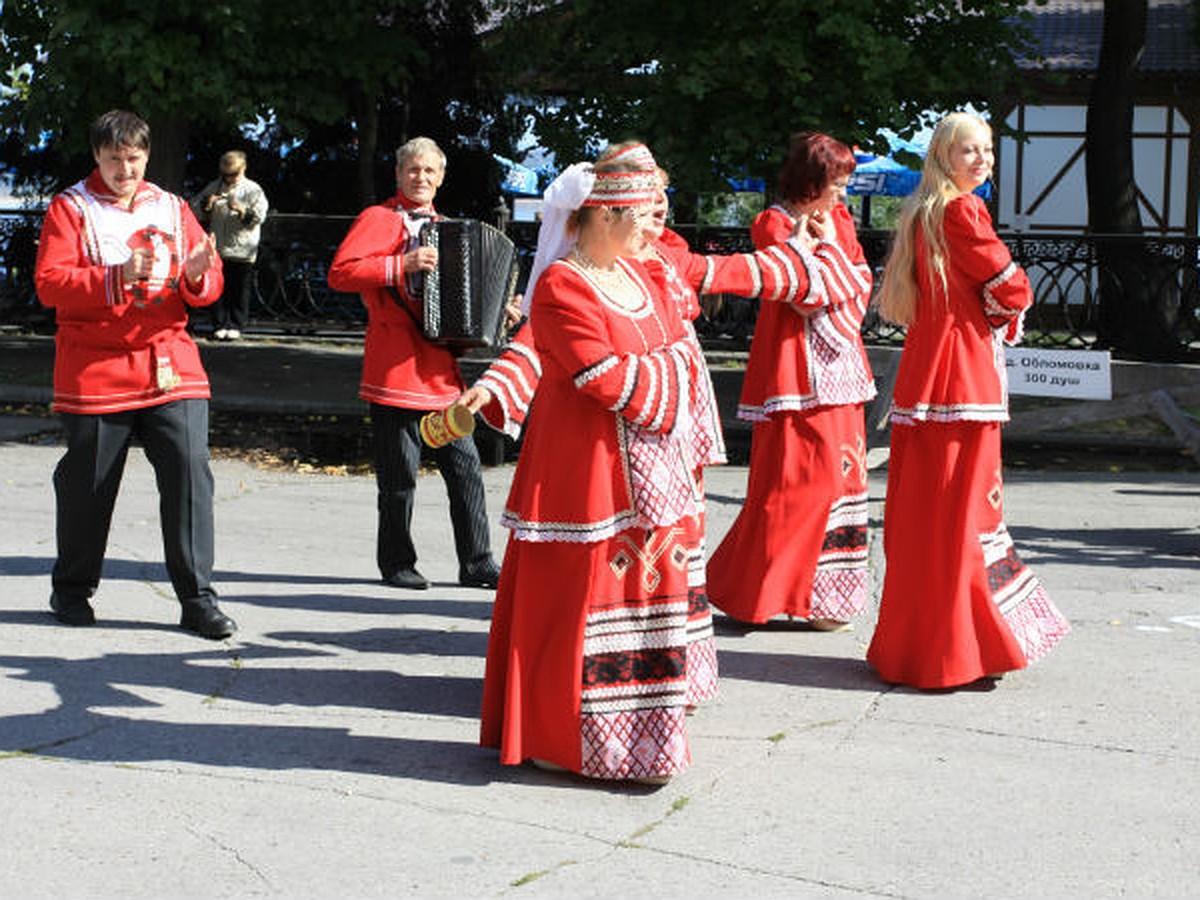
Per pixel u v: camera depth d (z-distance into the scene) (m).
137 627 6.34
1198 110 23.56
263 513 8.94
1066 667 5.95
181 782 4.58
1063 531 8.66
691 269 5.45
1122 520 9.00
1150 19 23.69
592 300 4.46
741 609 6.35
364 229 6.93
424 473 10.49
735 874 3.99
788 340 6.27
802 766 4.82
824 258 5.85
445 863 4.02
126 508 8.92
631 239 4.53
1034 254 13.73
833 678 5.80
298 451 11.36
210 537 6.27
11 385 13.38
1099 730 5.19
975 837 4.26
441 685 5.67
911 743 5.04
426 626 6.52
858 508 6.42
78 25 13.03
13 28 14.86
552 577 4.58
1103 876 4.00
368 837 4.18
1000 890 3.91
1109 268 13.59
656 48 13.53
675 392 4.46
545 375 4.61
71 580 6.32
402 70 14.57
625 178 4.50
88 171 18.70
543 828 4.27
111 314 6.03
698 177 13.41
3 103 15.02
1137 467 11.21
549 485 4.54
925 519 5.59
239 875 3.92
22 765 4.69
